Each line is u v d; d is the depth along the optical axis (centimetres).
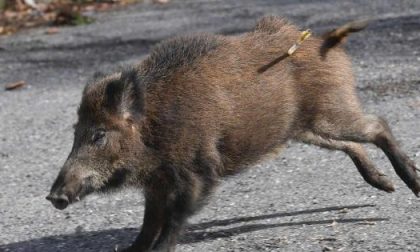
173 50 1066
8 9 3112
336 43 1162
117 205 1269
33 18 2991
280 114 1096
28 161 1542
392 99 1669
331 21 2478
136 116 1008
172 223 1034
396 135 1466
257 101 1073
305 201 1210
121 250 1062
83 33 2678
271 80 1089
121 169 1015
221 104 1047
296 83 1115
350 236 1056
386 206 1155
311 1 2884
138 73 1030
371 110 1612
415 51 1995
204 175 1038
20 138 1678
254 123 1072
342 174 1309
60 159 1542
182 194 1029
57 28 2803
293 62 1116
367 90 1736
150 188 1038
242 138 1066
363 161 1198
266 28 1143
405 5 2608
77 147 1005
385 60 1944
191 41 1079
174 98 1028
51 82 2080
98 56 2314
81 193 999
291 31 1150
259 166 1371
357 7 2664
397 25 2295
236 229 1127
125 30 2667
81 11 3145
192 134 1024
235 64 1076
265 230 1112
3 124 1777
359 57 1989
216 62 1066
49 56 2370
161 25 2702
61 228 1199
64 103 1883
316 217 1140
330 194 1228
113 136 1003
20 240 1166
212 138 1038
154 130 1018
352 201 1190
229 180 1320
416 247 1001
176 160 1021
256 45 1108
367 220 1108
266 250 1042
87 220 1220
